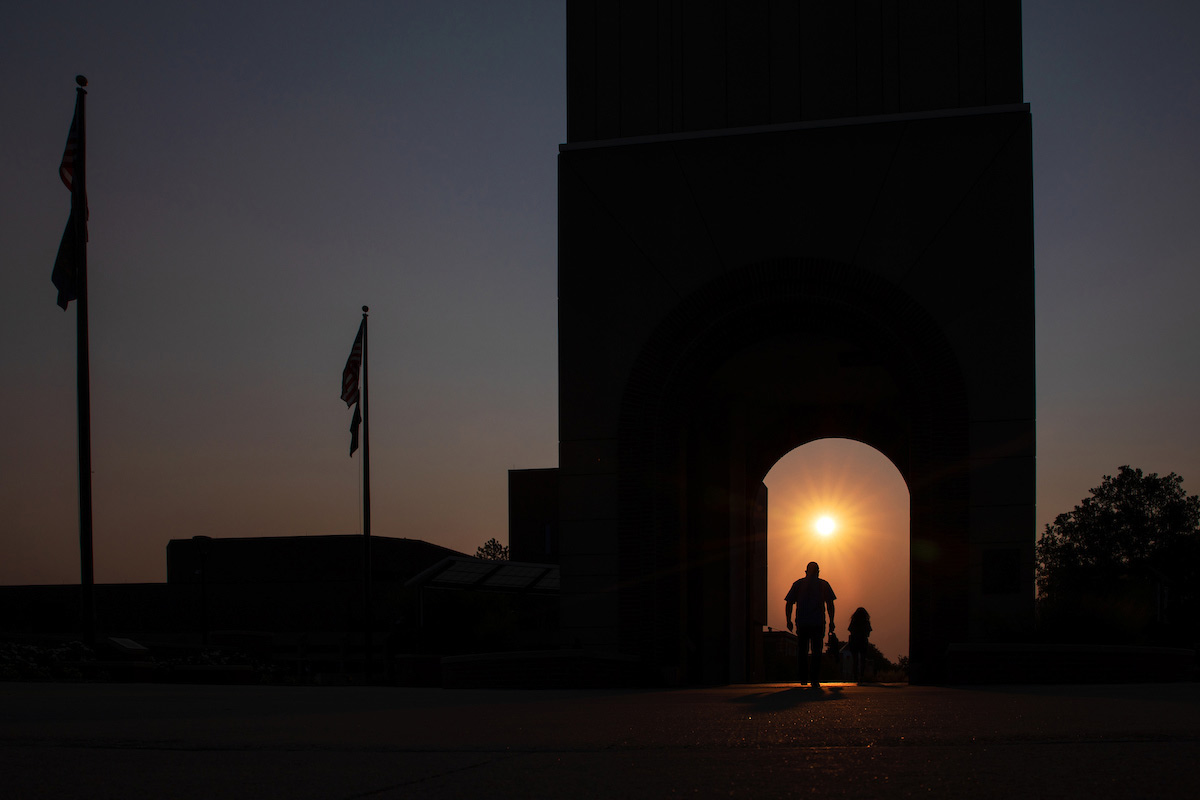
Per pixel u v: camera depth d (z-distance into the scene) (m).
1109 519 80.19
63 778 4.54
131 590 61.06
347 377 36.84
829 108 22.64
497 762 5.05
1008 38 22.17
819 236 22.19
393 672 36.94
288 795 4.05
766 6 23.22
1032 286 21.31
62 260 23.50
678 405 22.78
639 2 23.78
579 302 23.02
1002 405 21.08
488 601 31.73
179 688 16.19
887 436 30.55
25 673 19.62
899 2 22.69
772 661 42.41
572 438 22.67
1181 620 45.25
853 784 4.12
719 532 27.75
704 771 4.60
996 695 11.31
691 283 22.66
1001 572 20.52
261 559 65.31
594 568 22.17
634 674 20.92
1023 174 21.59
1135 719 7.02
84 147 23.95
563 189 23.38
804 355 25.84
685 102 23.25
